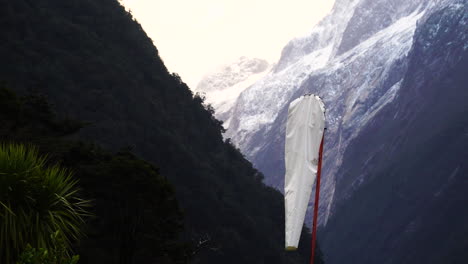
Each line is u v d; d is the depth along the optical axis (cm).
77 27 16088
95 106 13538
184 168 14762
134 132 13838
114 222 5138
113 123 13262
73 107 13025
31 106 5519
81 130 12012
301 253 17225
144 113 14912
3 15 14412
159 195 5134
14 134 4753
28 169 1177
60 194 1206
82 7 17775
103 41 16775
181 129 16900
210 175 15450
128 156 5712
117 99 14438
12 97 4819
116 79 14888
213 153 18162
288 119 1247
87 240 5481
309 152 1220
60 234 1148
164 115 16038
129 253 5047
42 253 938
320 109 1234
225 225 14562
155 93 17012
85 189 4953
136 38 18762
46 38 15212
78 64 14600
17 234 1142
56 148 5031
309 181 1213
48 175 1205
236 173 18000
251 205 17225
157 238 5344
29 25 15088
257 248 14850
